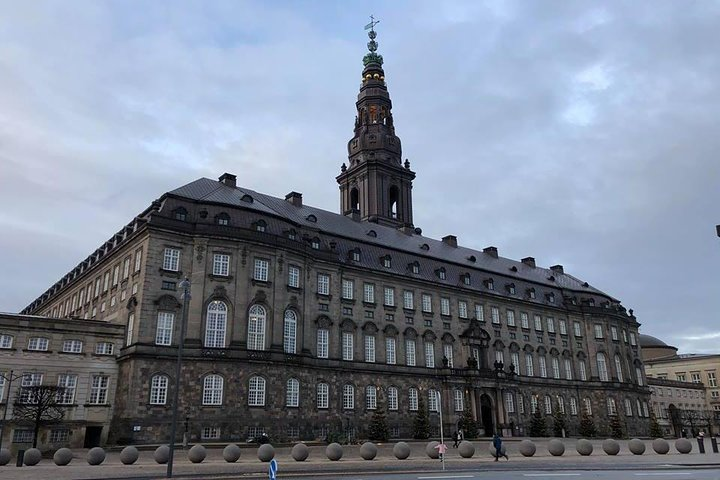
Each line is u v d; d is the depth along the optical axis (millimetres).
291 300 70688
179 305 63188
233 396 61812
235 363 62781
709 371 145875
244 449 54062
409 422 81750
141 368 59312
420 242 101000
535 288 110438
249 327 65562
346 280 81188
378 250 88000
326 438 67750
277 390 64938
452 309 93562
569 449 62781
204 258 64812
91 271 79938
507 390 93938
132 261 66438
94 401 61438
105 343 63469
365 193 105625
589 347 112375
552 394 103062
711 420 124938
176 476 32656
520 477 30734
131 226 71312
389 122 113438
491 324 98562
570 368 108812
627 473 32844
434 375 86562
